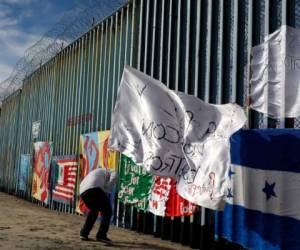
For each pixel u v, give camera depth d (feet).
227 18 25.55
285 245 19.06
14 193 68.44
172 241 27.27
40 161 54.80
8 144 75.51
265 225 19.97
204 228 24.71
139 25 34.68
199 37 27.25
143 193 30.37
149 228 30.35
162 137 22.50
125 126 24.38
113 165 34.76
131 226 32.04
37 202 55.62
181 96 22.02
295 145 19.16
